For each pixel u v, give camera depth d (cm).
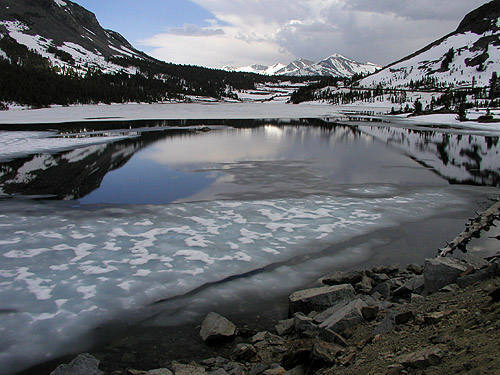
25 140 3819
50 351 630
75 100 14838
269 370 491
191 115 9344
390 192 1762
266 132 5112
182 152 3138
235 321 718
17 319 722
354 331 552
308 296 714
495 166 2517
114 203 1582
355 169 2381
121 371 560
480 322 405
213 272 944
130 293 832
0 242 1119
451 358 340
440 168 2431
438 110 9606
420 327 485
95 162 2625
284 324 668
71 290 839
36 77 14288
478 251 955
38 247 1086
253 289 859
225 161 2684
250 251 1077
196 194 1744
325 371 440
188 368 525
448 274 683
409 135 4775
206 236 1193
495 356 296
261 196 1702
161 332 685
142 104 18338
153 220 1348
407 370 352
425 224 1305
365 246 1112
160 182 2002
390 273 883
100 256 1029
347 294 706
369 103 17888
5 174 2203
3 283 864
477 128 5853
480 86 17550
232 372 515
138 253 1053
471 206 1520
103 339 663
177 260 1010
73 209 1486
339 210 1477
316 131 5306
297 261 1013
